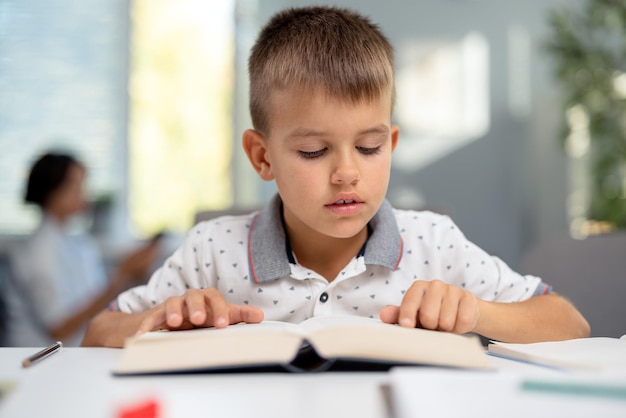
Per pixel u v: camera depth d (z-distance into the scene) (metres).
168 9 3.19
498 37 3.23
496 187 3.22
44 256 2.07
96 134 3.18
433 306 0.66
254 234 0.97
